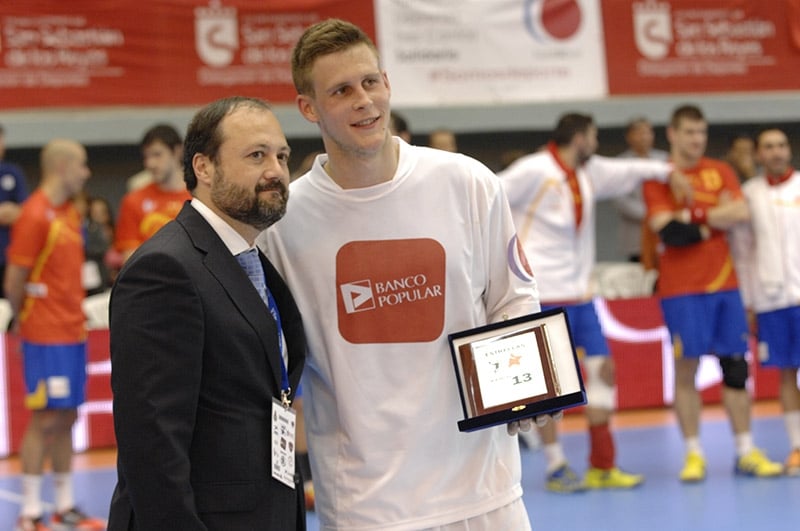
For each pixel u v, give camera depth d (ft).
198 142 11.16
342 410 12.00
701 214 27.53
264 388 10.87
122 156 46.85
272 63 42.73
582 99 45.11
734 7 46.29
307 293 12.14
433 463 12.00
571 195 27.02
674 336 28.17
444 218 12.14
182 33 42.01
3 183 33.55
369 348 12.00
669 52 45.83
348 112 11.43
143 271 10.44
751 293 29.22
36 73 40.81
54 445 26.12
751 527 23.21
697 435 28.45
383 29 43.57
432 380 12.01
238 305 10.79
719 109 46.29
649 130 39.40
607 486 27.68
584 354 27.55
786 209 28.73
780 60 46.78
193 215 11.07
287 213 12.26
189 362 10.30
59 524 25.85
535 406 11.66
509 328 11.93
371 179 12.00
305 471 25.99
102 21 41.29
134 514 10.37
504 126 44.60
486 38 44.42
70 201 27.99
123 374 10.23
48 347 25.64
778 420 36.09
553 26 44.91
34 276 25.66
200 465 10.52
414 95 43.93
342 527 12.00
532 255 27.02
